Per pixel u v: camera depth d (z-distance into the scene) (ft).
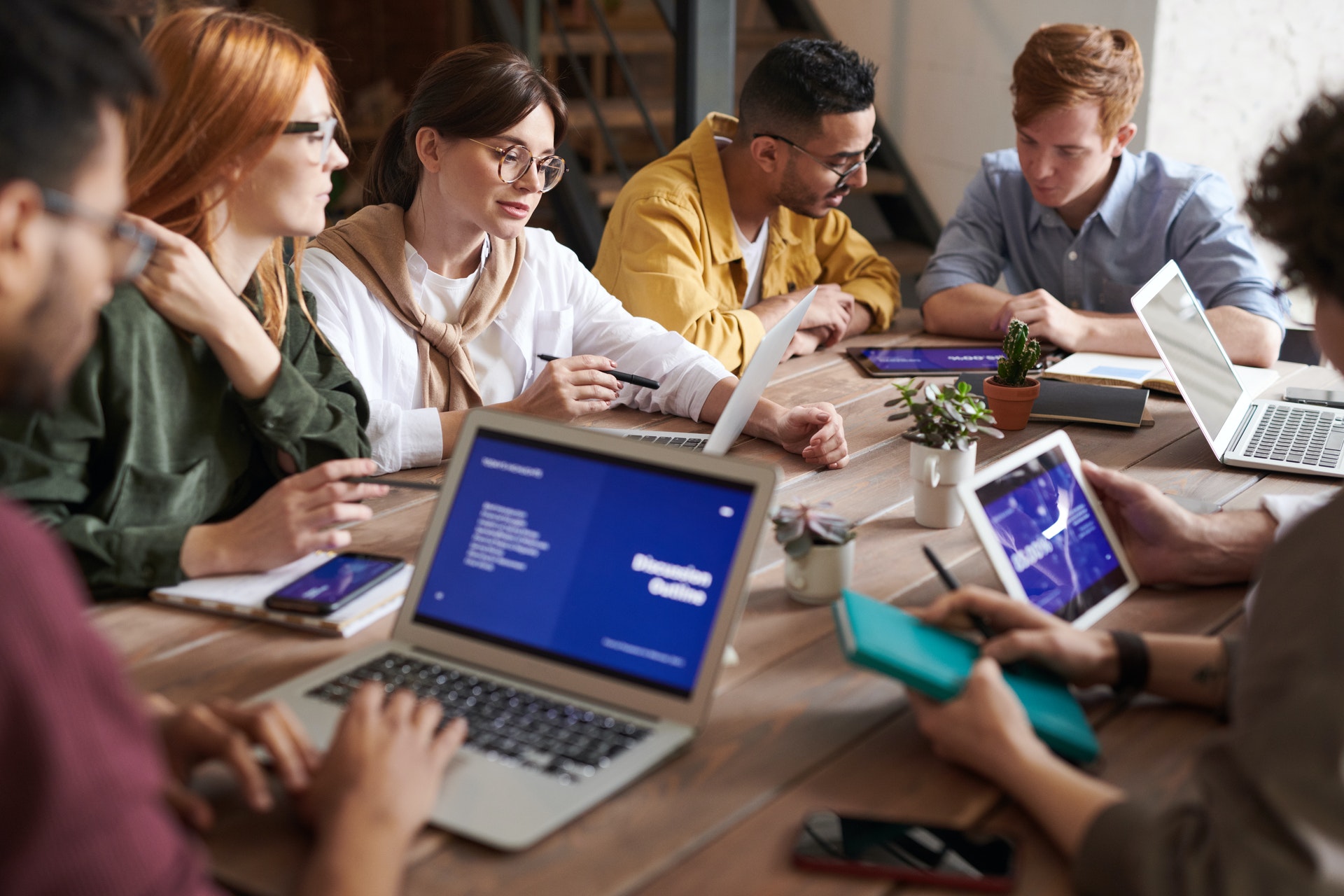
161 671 3.67
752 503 3.35
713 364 6.53
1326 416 6.30
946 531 4.85
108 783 1.96
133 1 6.56
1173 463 5.72
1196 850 2.46
